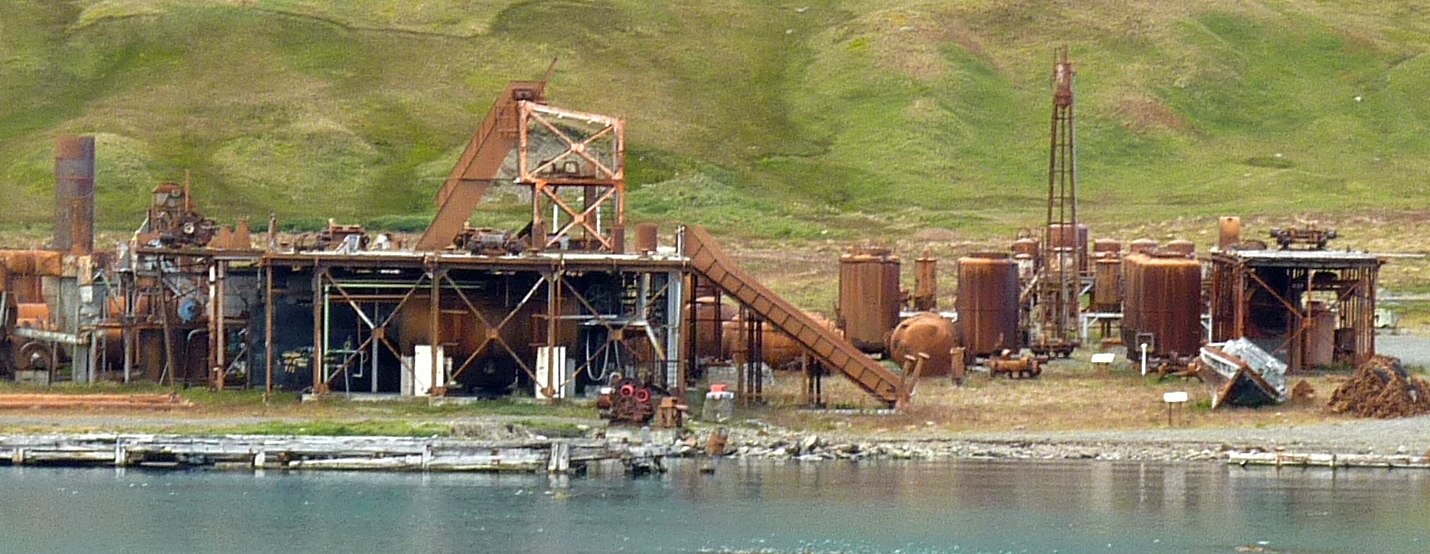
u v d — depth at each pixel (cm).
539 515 12175
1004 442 14138
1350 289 17288
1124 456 13875
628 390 14225
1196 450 13925
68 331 15875
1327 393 15762
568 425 14088
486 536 11694
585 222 16100
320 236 15762
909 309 18988
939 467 13575
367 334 15175
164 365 15812
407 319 14950
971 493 12769
